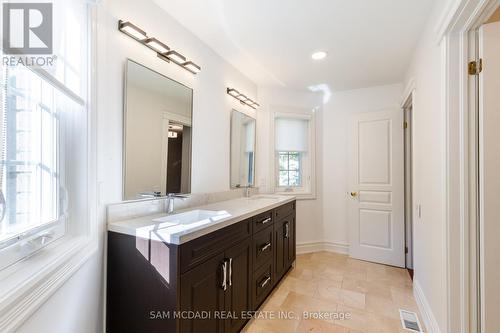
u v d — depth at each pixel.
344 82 3.21
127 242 1.33
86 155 1.18
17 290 0.68
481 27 1.33
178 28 1.92
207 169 2.30
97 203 1.26
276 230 2.40
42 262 0.86
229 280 1.56
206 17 1.87
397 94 3.19
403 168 3.05
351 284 2.52
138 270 1.29
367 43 2.24
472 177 1.36
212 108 2.37
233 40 2.21
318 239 3.61
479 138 1.35
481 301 1.33
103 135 1.37
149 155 1.68
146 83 1.65
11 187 0.77
